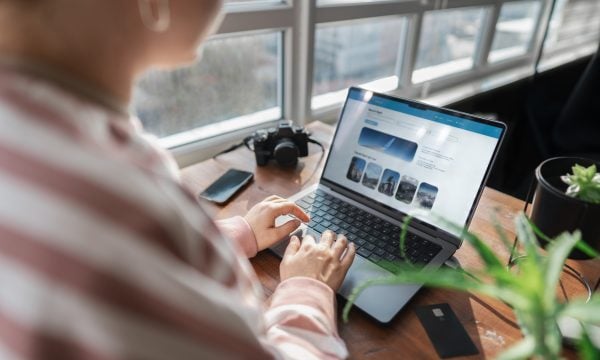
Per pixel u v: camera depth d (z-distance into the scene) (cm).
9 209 23
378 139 79
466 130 69
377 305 56
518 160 171
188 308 26
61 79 27
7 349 22
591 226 56
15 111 24
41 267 22
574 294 58
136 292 24
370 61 154
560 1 202
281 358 36
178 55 34
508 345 52
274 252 67
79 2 26
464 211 67
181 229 28
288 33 118
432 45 171
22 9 25
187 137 113
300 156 101
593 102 136
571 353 47
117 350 23
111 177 25
